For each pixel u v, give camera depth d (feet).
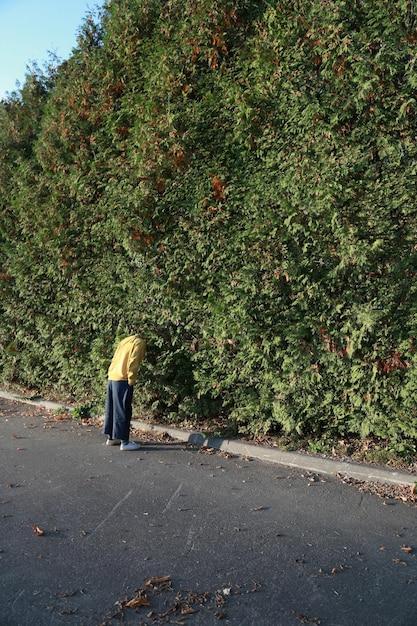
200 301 24.04
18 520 16.67
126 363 23.77
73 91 29.40
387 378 19.85
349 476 19.84
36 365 34.42
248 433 24.13
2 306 35.37
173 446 24.14
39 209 31.04
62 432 27.09
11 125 34.65
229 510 17.20
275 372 22.21
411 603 12.21
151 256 25.34
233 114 22.85
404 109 18.81
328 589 12.76
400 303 19.57
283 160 21.36
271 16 21.45
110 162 26.68
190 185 23.91
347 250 19.54
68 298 30.25
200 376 24.79
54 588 12.93
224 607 12.12
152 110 24.75
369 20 19.44
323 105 20.36
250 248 22.00
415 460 19.86
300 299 20.89
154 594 12.65
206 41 23.52
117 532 15.78
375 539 15.17
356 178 19.89
